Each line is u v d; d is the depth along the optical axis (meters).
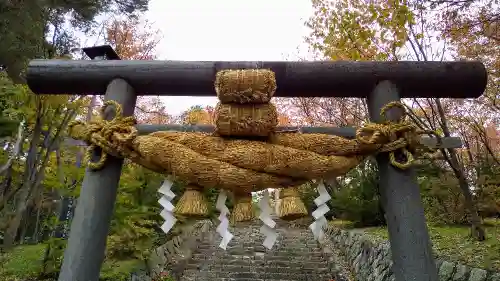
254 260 7.32
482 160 6.84
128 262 4.88
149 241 5.32
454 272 4.13
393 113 1.92
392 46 5.51
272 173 1.69
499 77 5.83
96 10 5.77
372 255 5.93
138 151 1.76
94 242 1.72
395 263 1.72
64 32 5.50
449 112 6.88
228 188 1.69
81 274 1.65
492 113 6.86
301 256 7.58
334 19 6.23
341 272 6.55
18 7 4.57
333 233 9.00
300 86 2.02
